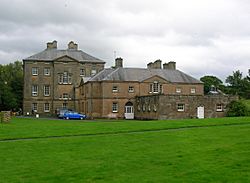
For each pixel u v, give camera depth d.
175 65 76.94
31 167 15.16
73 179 13.05
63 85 81.75
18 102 92.88
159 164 15.20
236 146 18.81
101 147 20.03
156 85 69.62
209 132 25.50
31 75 80.75
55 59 81.12
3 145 21.38
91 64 83.81
